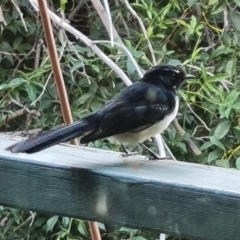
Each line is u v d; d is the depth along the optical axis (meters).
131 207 4.71
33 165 5.01
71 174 4.90
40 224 10.24
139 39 10.30
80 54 10.73
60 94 5.97
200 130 10.65
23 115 11.15
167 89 6.52
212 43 10.79
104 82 10.30
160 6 10.96
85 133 5.53
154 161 5.30
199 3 10.22
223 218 4.43
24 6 11.12
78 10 11.61
